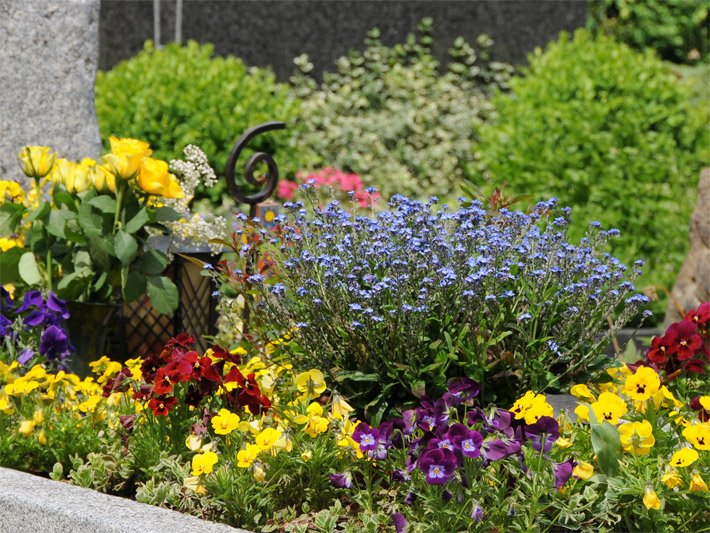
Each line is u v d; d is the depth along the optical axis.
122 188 4.18
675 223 7.61
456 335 3.28
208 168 5.06
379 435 2.92
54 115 5.48
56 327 3.74
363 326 3.19
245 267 3.68
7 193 4.83
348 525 2.89
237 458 3.05
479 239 3.41
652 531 2.81
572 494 2.88
